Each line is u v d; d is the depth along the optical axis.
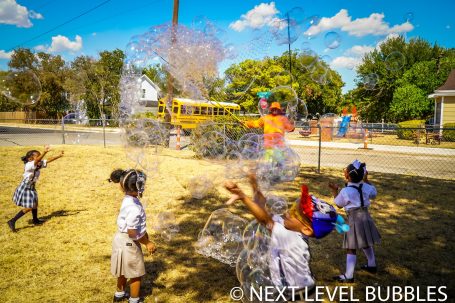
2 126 30.62
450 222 4.92
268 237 2.29
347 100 31.73
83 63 31.20
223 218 4.19
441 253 3.91
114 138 17.92
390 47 28.00
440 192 6.51
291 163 3.74
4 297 2.98
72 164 8.75
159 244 4.17
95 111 30.75
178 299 2.98
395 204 5.77
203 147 9.23
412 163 10.50
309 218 1.99
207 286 3.20
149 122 8.02
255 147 4.61
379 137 20.09
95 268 3.55
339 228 2.00
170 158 9.76
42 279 3.31
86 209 5.47
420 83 22.62
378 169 9.45
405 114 22.33
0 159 9.20
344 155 12.32
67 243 4.17
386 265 3.63
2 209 5.42
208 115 14.98
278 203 3.11
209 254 3.80
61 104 35.56
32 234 4.43
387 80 27.38
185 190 6.64
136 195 2.85
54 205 5.64
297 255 1.99
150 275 3.41
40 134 20.69
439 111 19.39
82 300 2.97
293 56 13.34
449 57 23.91
